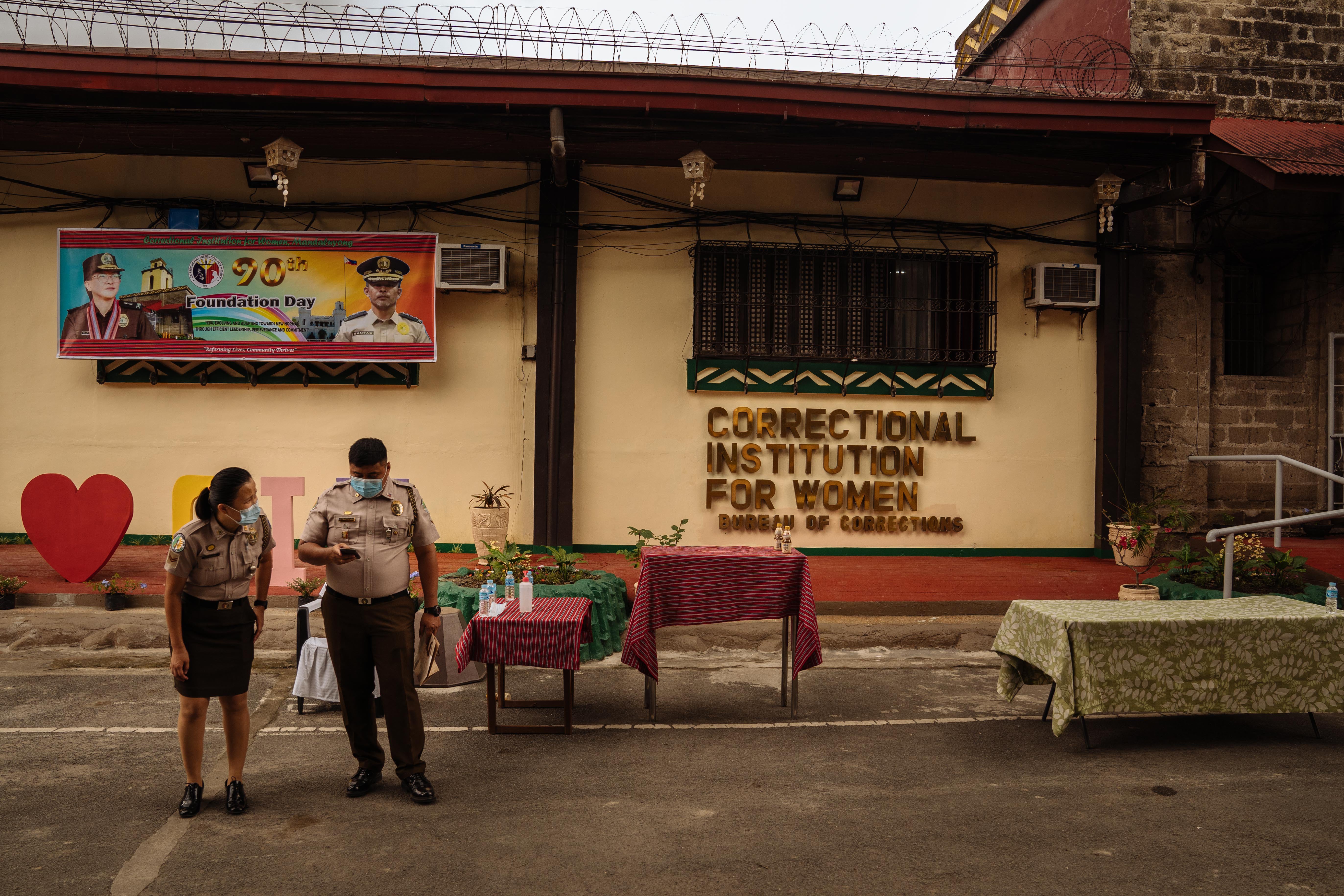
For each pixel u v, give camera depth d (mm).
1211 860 3438
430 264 8977
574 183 9141
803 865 3352
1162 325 10141
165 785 4066
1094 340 9906
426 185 9258
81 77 7367
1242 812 3918
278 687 5738
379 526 3980
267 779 4168
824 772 4348
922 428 9641
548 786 4121
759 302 9453
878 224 9602
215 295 8906
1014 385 9812
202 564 3701
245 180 9234
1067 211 9914
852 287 9586
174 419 9156
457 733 4918
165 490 9156
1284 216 10547
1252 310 11273
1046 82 11227
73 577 7176
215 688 3732
